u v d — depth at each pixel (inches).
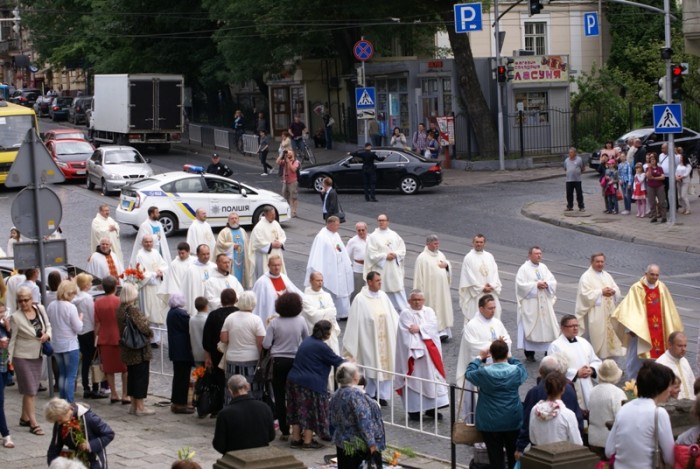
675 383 728.3
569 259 1765.5
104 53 4131.4
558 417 678.5
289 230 2073.1
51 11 4623.5
